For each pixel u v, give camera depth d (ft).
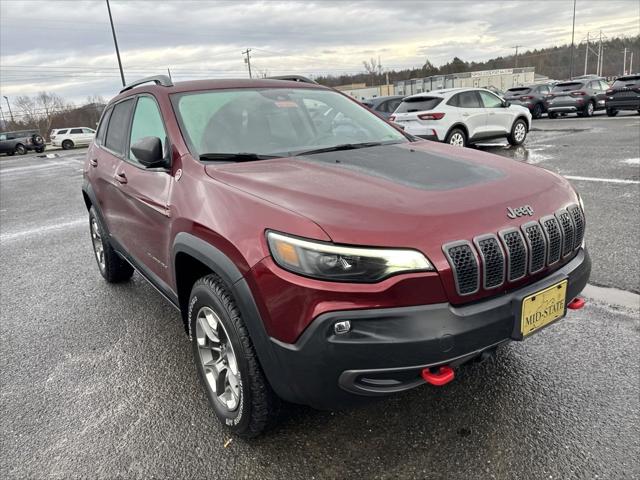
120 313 13.23
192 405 9.00
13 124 268.21
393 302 6.10
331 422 8.22
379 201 6.73
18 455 7.97
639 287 12.41
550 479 6.82
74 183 43.75
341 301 6.08
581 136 44.34
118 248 13.15
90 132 120.78
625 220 17.57
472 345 6.36
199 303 7.97
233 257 6.85
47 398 9.52
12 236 23.59
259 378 7.09
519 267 6.81
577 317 11.17
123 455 7.82
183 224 8.10
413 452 7.47
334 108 11.59
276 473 7.24
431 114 37.24
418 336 6.08
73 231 23.70
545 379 9.02
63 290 15.31
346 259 6.07
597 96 70.28
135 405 9.11
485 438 7.66
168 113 9.80
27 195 38.24
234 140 9.55
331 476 7.13
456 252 6.29
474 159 8.96
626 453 7.16
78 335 12.09
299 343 6.26
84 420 8.77
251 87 11.21
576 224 7.84
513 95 77.97
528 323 6.88
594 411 8.09
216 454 7.70
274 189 7.27
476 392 8.78
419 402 8.61
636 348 9.81
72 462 7.74
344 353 6.09
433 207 6.64
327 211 6.51
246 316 6.77
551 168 28.78
